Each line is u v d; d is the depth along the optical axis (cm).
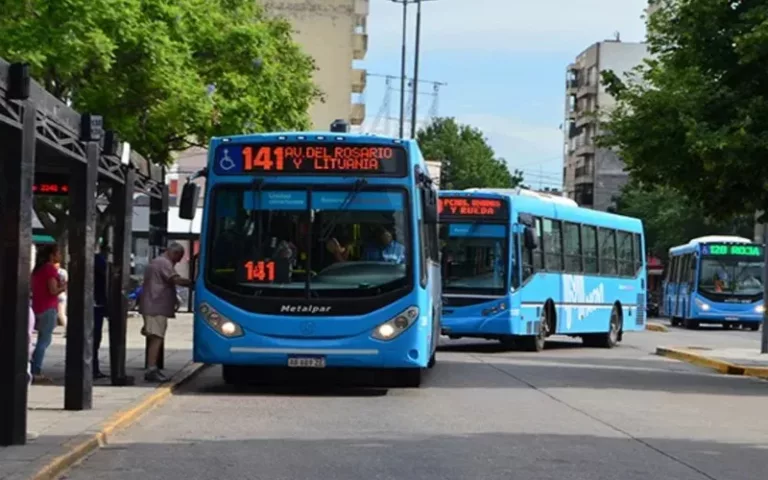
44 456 1284
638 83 2866
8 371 1359
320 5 11088
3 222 1345
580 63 15438
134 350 3016
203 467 1320
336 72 11106
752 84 2683
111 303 2103
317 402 2020
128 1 3200
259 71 4197
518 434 1653
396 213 2100
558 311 3809
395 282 2086
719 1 2678
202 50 4078
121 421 1631
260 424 1711
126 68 3466
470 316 3469
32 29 2995
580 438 1630
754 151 2614
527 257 3556
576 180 15300
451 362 3103
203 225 2111
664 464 1411
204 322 2086
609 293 4281
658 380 2781
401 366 2091
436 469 1327
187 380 2341
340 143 2111
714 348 4109
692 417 1969
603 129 2892
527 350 3725
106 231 2619
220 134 4072
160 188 2367
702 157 2611
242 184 2111
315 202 2100
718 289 6694
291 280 2081
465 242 3497
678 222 9319
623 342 4834
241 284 2081
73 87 3475
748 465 1427
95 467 1307
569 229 3931
